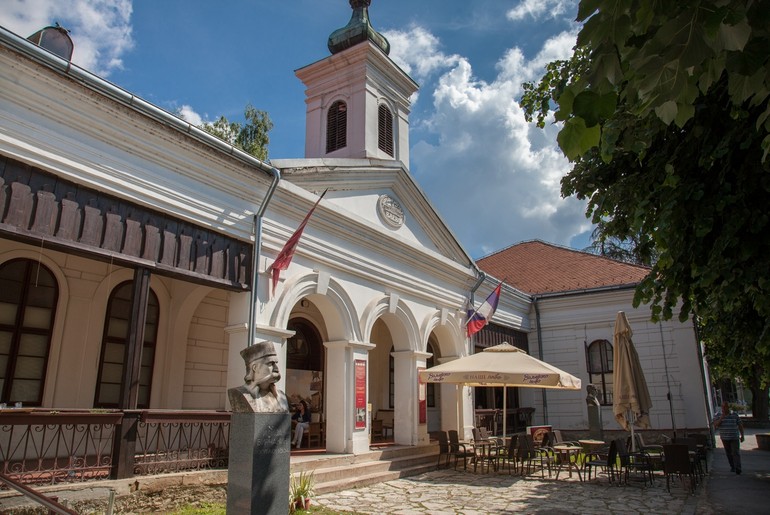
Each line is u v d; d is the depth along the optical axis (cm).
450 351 1698
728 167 487
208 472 851
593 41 255
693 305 586
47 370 983
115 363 1091
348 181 1322
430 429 1888
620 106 536
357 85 1622
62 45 909
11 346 951
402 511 891
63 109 772
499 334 1997
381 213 1427
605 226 727
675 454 1070
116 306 1109
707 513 892
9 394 937
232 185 1014
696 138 534
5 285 959
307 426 1378
